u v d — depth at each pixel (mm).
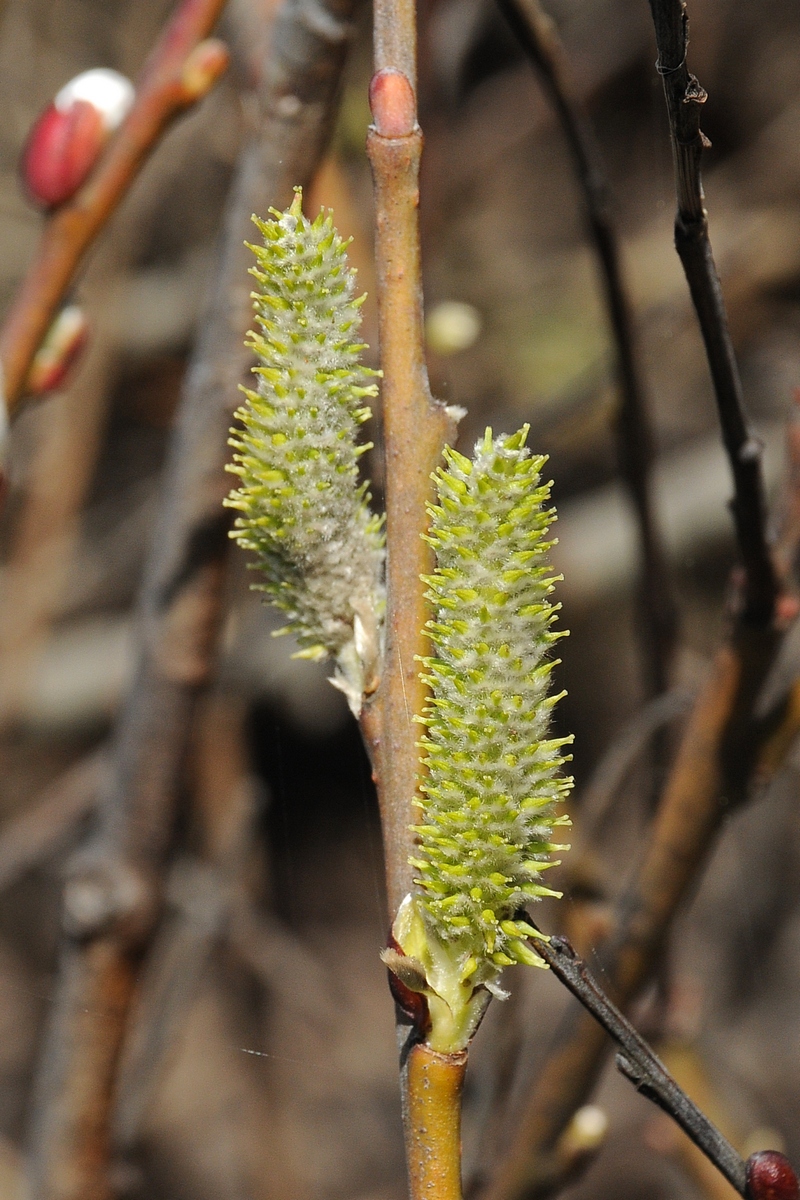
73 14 1199
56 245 508
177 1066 1238
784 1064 1186
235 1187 1150
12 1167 1070
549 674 434
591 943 534
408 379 442
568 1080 511
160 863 537
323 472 445
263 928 885
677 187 452
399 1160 1238
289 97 508
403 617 442
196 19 508
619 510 1194
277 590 448
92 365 1024
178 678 530
